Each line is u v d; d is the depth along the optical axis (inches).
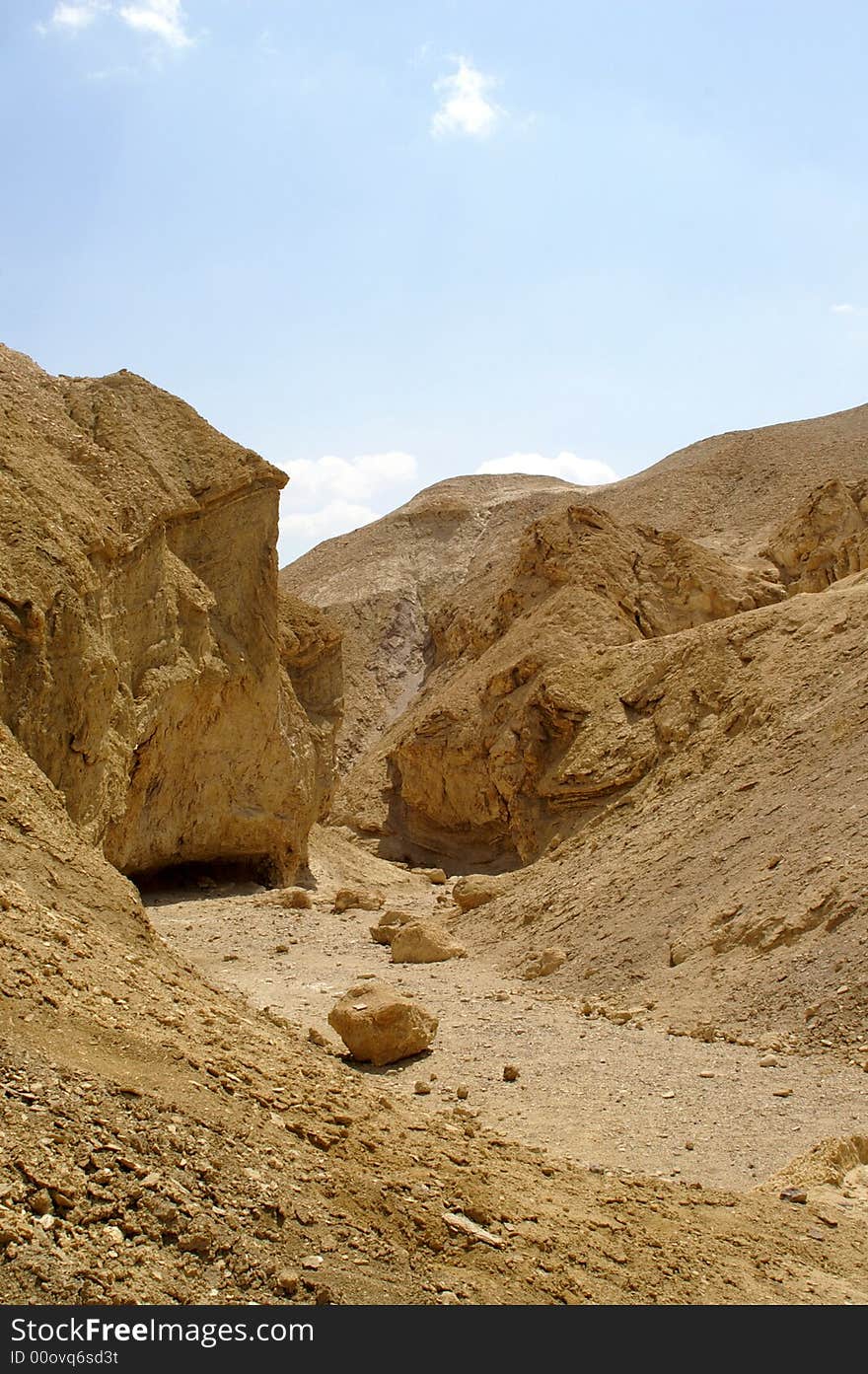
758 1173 339.0
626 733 1051.9
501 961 695.7
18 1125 189.8
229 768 956.6
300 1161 218.7
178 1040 258.4
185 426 945.5
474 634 1711.4
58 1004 239.9
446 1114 375.6
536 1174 269.3
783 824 652.7
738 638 999.0
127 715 770.2
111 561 772.6
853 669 786.8
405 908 970.1
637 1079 443.2
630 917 665.0
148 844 897.5
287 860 1056.8
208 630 896.9
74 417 867.4
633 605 1450.5
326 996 594.9
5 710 615.8
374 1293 187.8
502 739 1212.5
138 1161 194.9
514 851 1316.4
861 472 2571.4
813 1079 429.4
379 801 1507.1
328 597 2610.7
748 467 2805.1
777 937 549.0
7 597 632.4
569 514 1576.0
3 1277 161.9
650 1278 222.8
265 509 971.3
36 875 366.6
